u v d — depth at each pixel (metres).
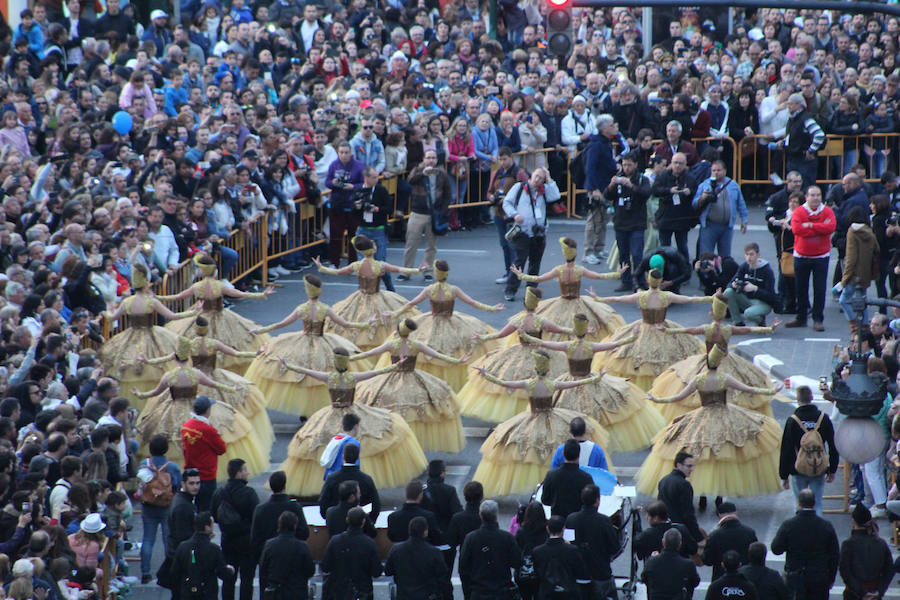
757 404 37.62
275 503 29.34
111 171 48.12
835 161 65.44
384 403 37.25
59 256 41.28
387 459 35.12
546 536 28.53
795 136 62.38
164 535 31.94
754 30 74.06
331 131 57.47
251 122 56.56
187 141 53.56
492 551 27.31
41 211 44.34
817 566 28.34
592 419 35.66
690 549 28.53
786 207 51.34
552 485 30.34
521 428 34.94
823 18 72.00
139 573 32.56
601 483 31.28
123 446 32.44
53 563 26.23
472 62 67.25
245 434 36.31
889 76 66.44
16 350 34.25
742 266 49.38
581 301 42.97
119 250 44.00
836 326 49.66
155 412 35.91
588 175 56.78
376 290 43.78
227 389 36.28
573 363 36.91
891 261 48.75
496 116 63.12
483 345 42.19
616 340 39.72
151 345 39.91
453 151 61.28
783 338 48.19
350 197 54.44
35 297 36.75
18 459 29.88
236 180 52.50
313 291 40.31
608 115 56.31
